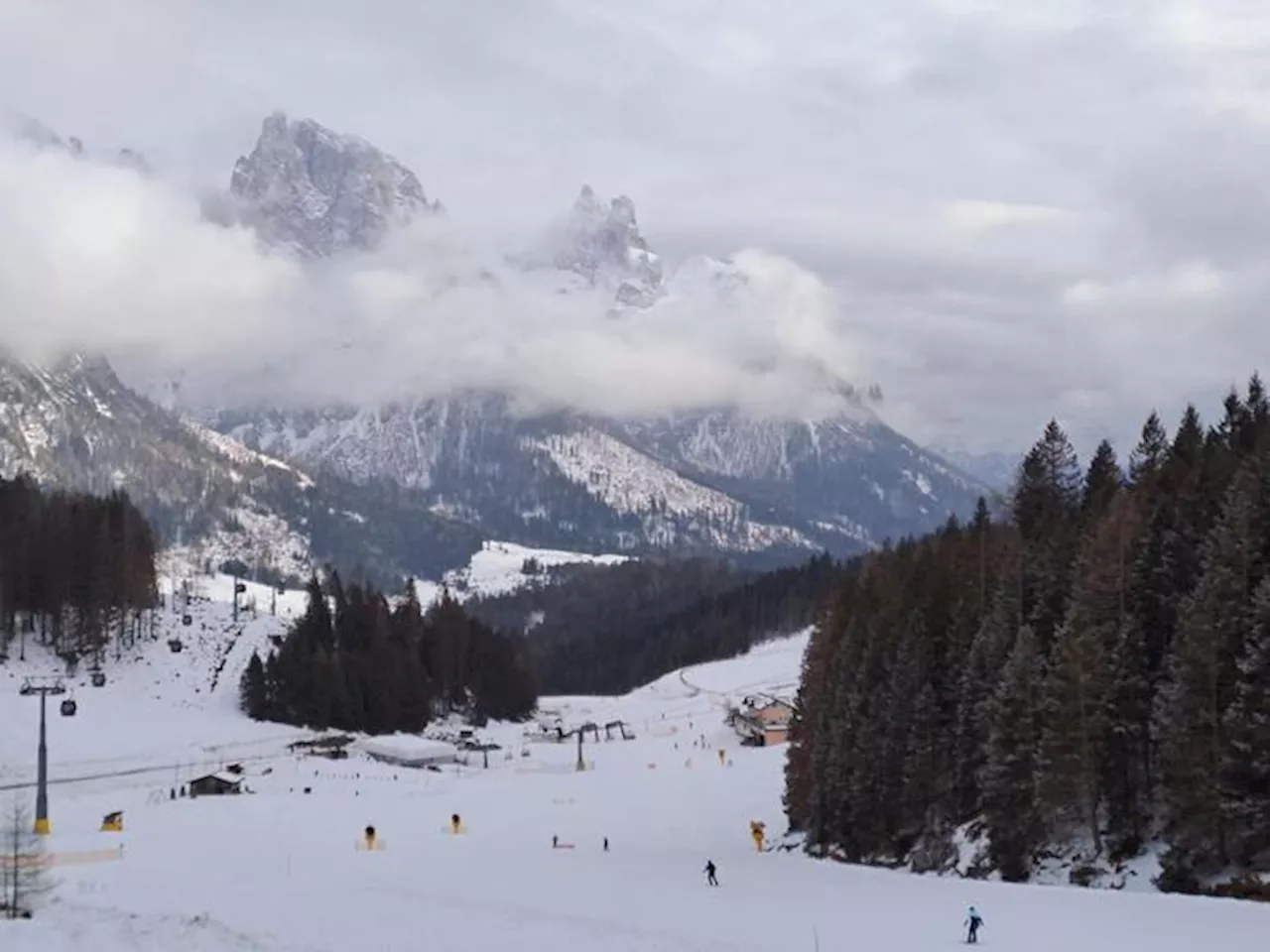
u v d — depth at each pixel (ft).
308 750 553.64
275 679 613.52
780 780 536.83
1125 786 240.53
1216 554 224.33
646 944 164.14
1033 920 180.96
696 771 586.86
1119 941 158.71
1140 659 244.83
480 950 159.84
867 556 636.07
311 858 294.46
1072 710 236.43
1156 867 224.53
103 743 504.02
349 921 180.86
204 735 549.54
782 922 186.29
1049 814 238.89
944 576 330.54
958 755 277.03
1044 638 279.08
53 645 607.78
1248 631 216.74
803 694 388.37
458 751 628.69
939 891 225.56
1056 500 366.84
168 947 141.49
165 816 373.20
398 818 406.00
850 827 308.81
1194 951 150.00
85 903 180.14
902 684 297.74
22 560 598.34
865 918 189.37
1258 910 180.86
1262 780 205.87
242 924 173.78
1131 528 260.42
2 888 171.94
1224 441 313.32
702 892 228.22
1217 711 214.07
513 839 365.20
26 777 434.30
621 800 476.13
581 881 247.50
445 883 242.37
